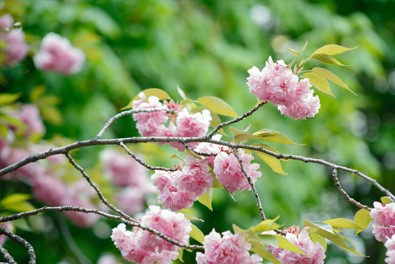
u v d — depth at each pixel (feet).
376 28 35.70
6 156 19.98
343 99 31.45
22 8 21.22
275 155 9.67
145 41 28.04
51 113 21.29
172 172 10.21
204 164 9.93
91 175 21.35
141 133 11.01
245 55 29.48
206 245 8.92
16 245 25.79
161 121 10.97
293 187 29.01
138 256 9.83
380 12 35.91
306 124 31.40
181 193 10.05
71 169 20.88
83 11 26.04
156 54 28.02
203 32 29.63
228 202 28.32
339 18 31.58
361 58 31.12
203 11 30.94
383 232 9.26
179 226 9.61
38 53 22.70
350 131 32.48
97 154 25.52
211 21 30.53
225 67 29.12
